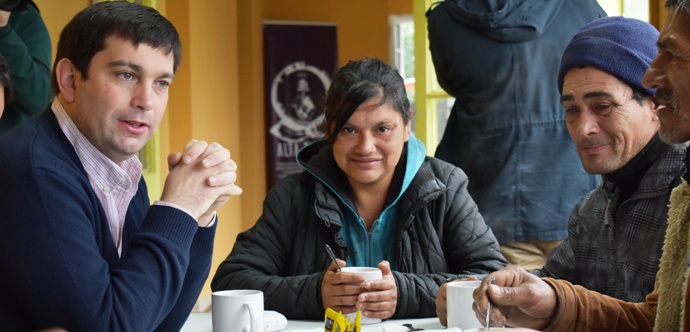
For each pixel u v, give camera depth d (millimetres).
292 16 7148
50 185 1468
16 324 1462
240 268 2230
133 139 1591
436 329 1867
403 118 2189
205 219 1727
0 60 1934
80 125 1592
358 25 7238
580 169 2951
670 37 1380
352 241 2273
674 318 1477
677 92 1398
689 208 1472
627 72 1828
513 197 2926
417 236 2260
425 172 2266
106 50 1546
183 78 5527
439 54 3025
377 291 1974
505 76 2896
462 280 1936
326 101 2211
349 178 2268
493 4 2912
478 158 2969
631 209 1843
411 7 7594
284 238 2287
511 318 1626
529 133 2914
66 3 3982
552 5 2916
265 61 6895
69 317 1434
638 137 1840
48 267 1430
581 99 1876
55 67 1601
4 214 1438
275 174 6902
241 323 1755
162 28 1585
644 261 1803
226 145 6297
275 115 6898
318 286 2027
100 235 1587
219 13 6156
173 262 1538
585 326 1602
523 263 2975
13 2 2549
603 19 1932
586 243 1991
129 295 1479
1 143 1494
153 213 1572
